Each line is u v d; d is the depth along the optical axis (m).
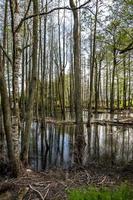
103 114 31.58
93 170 8.02
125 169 7.95
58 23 28.28
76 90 13.14
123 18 14.89
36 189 6.07
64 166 9.80
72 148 13.56
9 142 7.20
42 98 21.70
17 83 7.58
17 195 5.96
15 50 7.42
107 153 11.98
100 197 3.44
